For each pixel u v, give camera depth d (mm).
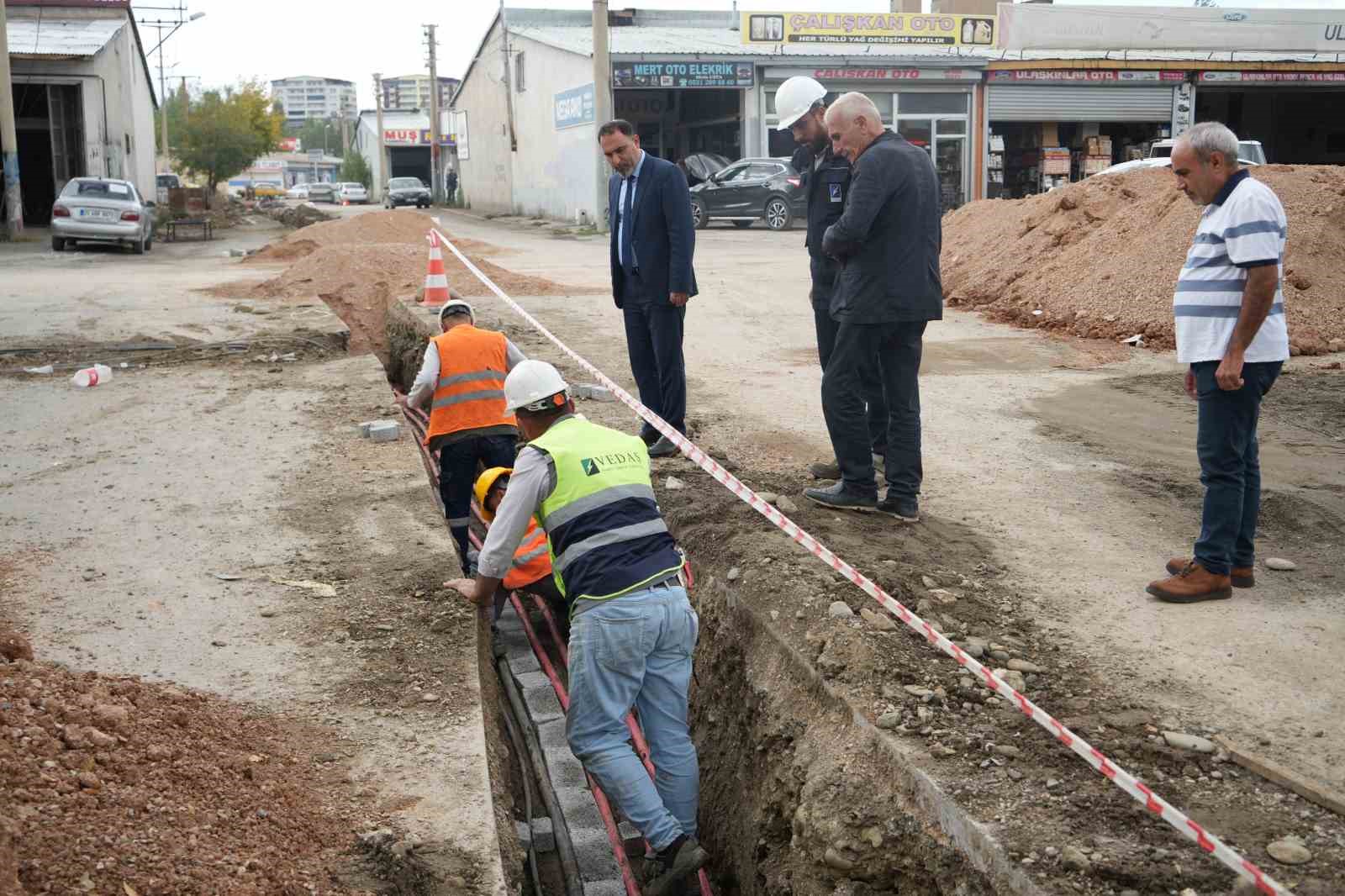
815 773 3873
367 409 8695
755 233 28062
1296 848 3037
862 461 5867
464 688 4426
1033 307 12820
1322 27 35969
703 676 5277
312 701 4277
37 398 9047
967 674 4160
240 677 4426
